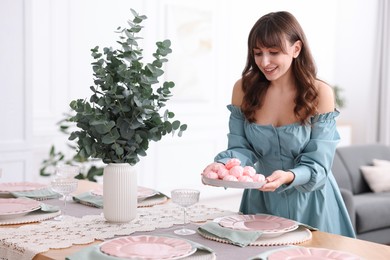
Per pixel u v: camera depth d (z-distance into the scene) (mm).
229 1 7293
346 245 2113
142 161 6598
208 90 7180
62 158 5133
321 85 2643
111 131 2328
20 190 2943
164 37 6625
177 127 2391
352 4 8539
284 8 7938
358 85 8531
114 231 2270
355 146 5820
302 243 2135
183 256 1888
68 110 5816
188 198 2209
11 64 4648
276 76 2533
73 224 2373
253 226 2271
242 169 2297
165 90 2404
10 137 4688
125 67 2307
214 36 7176
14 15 4629
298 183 2439
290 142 2605
